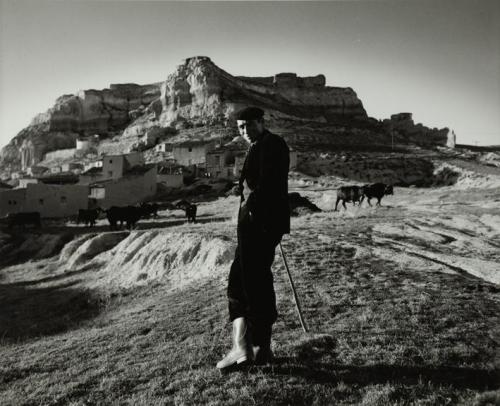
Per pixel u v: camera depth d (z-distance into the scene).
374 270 11.65
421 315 7.23
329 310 7.84
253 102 170.88
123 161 78.25
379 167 107.62
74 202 63.41
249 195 4.55
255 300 4.72
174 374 5.32
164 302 11.63
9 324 15.72
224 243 17.55
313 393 4.42
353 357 5.29
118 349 7.12
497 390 4.35
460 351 5.52
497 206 33.22
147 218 44.44
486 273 11.66
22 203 61.16
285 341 5.91
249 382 4.66
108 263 24.45
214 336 6.83
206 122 154.88
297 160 105.38
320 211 36.03
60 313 16.52
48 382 5.89
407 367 5.03
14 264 32.91
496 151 164.75
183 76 177.75
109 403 4.78
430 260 13.28
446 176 101.62
